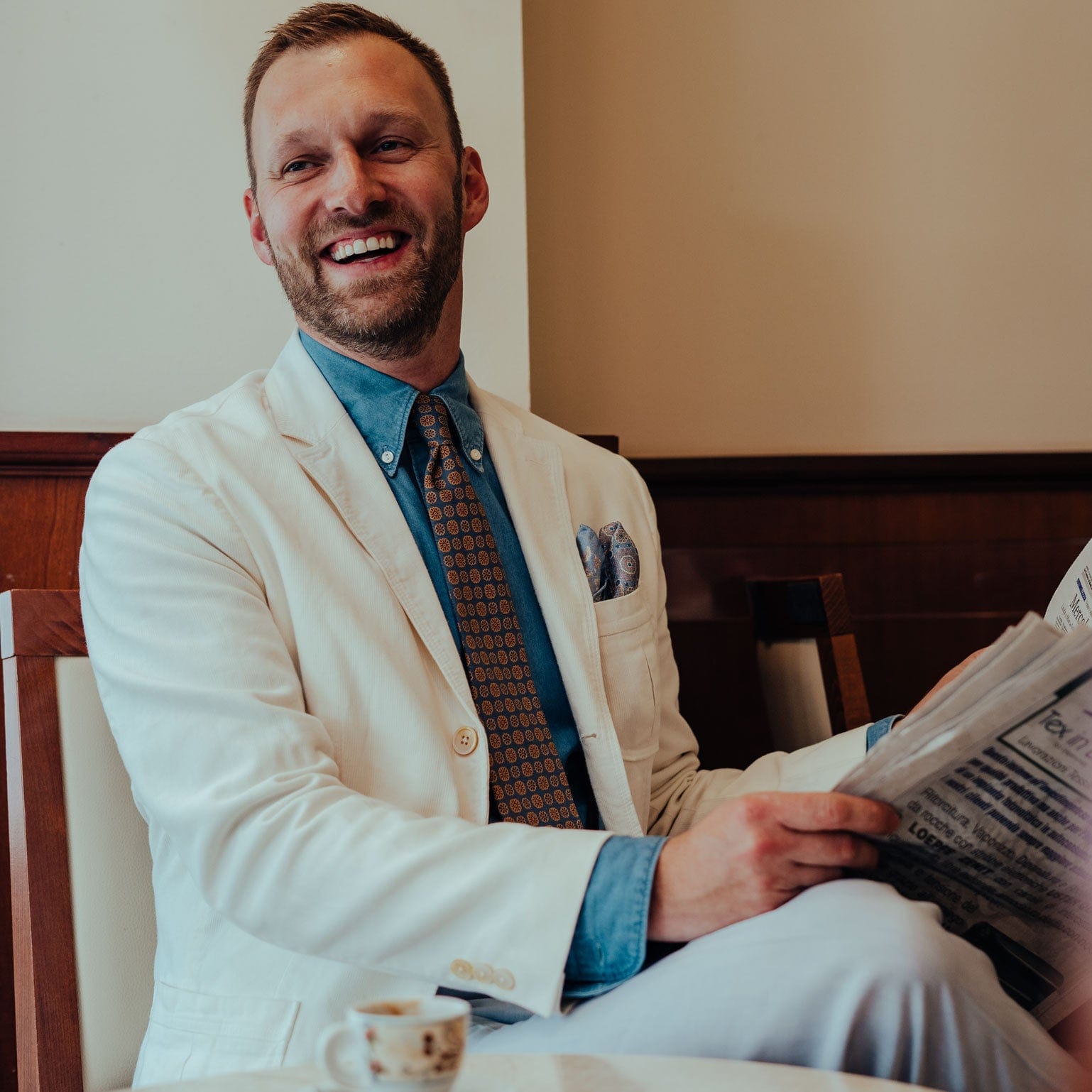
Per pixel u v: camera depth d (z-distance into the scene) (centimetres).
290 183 135
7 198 173
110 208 175
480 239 182
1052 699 77
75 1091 110
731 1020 80
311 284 134
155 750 104
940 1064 77
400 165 135
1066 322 229
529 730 123
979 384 228
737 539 218
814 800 86
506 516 139
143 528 115
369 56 137
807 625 176
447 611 125
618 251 221
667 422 222
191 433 124
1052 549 223
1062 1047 91
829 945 79
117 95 175
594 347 221
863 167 227
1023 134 229
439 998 65
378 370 135
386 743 113
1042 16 230
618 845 92
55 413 173
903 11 228
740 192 224
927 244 227
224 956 107
